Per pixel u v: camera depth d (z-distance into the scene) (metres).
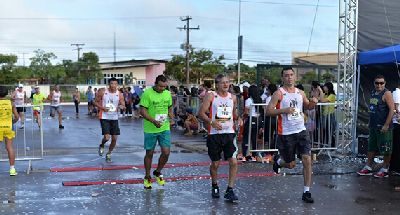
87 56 71.62
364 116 12.90
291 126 7.27
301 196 7.61
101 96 10.88
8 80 63.06
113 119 10.90
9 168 9.81
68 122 23.30
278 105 7.31
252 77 46.69
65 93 52.78
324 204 7.13
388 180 8.92
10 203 7.00
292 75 7.28
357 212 6.70
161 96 7.82
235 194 7.65
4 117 8.89
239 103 13.81
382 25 12.55
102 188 8.03
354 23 11.59
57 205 6.91
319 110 11.39
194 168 10.01
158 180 8.23
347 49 11.67
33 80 65.25
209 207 6.89
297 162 10.48
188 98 17.98
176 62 58.75
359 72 11.73
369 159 9.38
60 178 8.85
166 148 7.93
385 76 12.91
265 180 8.84
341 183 8.63
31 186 8.15
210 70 56.88
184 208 6.82
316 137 11.41
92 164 10.41
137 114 27.45
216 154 7.30
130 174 9.30
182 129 18.83
